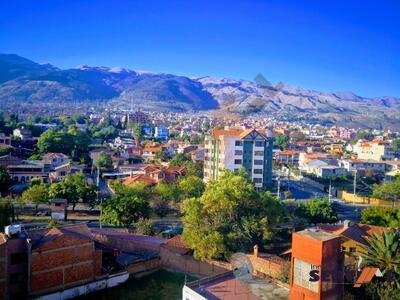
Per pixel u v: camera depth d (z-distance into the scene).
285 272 49.41
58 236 49.56
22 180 119.50
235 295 43.69
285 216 75.88
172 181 112.75
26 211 89.69
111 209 75.19
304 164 164.38
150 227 73.69
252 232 62.50
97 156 151.75
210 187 65.38
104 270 55.34
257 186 112.00
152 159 164.62
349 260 49.28
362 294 41.81
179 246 60.53
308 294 38.88
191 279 56.59
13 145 163.38
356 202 113.69
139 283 55.34
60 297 49.50
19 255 48.00
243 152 110.50
